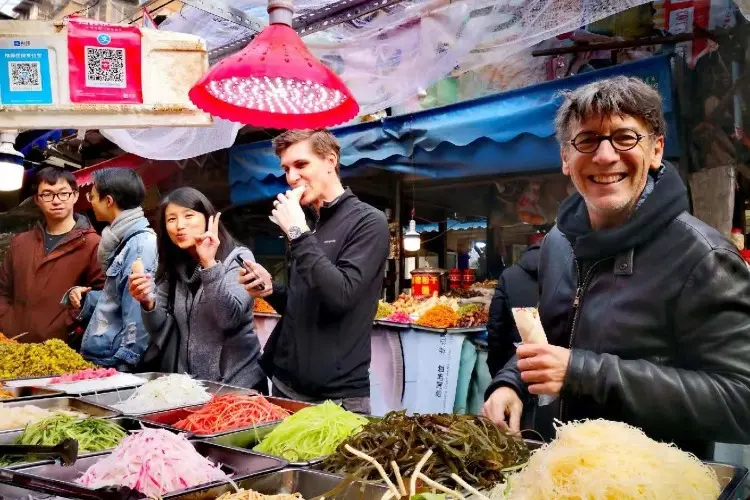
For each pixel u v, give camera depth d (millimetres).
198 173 7480
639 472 1242
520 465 1562
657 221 1781
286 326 2734
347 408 2586
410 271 6770
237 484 1552
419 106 5816
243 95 2158
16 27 1970
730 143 4336
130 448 1609
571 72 5230
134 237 3604
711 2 4477
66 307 4391
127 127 2121
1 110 1980
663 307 1757
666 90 4027
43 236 4562
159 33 2076
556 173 6051
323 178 2730
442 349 5168
